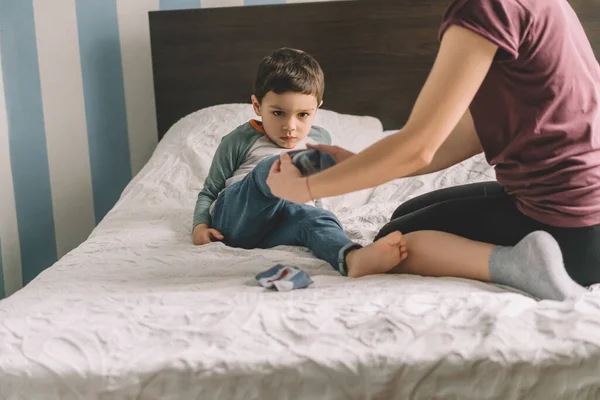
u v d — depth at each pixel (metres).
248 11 2.57
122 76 2.74
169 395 0.92
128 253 1.50
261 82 1.63
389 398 0.92
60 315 1.08
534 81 1.06
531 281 1.10
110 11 2.69
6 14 2.62
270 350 0.95
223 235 1.60
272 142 1.71
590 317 0.98
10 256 2.64
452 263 1.21
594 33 2.43
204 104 2.63
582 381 0.92
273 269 1.27
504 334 0.95
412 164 1.05
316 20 2.55
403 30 2.53
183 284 1.26
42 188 2.74
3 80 2.63
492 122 1.13
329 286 1.21
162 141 2.33
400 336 0.96
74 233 2.80
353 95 2.59
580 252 1.12
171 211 1.85
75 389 0.93
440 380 0.92
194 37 2.60
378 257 1.24
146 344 0.98
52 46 2.68
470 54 0.99
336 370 0.92
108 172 2.79
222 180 1.70
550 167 1.10
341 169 1.08
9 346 0.98
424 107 1.01
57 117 2.72
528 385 0.92
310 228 1.45
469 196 1.38
